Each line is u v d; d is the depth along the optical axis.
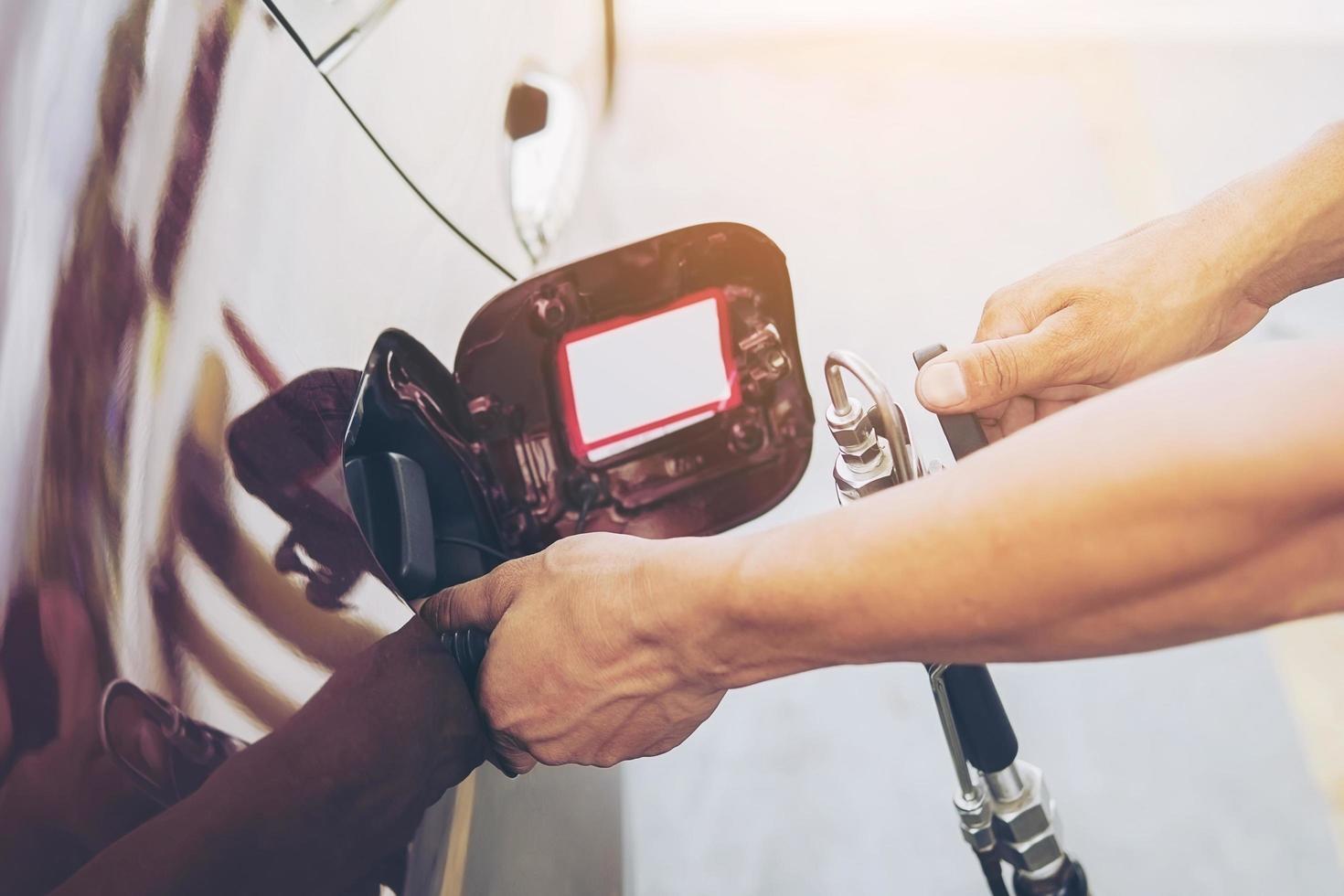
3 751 0.42
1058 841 0.73
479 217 0.81
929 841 1.24
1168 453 0.39
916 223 1.82
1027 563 0.43
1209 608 0.42
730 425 0.77
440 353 0.72
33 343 0.49
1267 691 1.32
